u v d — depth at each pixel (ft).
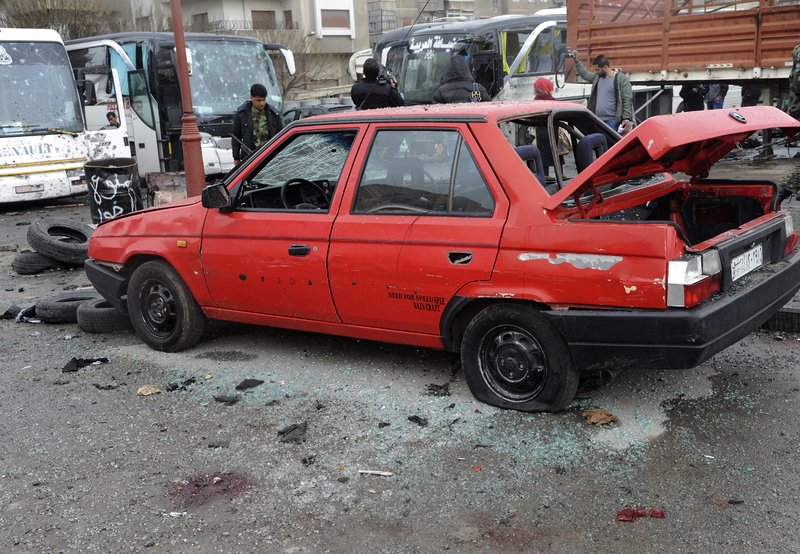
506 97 58.13
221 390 17.03
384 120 16.11
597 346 13.56
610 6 48.03
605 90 41.16
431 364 17.81
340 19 156.15
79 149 49.03
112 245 20.38
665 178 17.90
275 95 62.44
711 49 42.80
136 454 14.21
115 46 56.65
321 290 16.61
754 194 16.74
